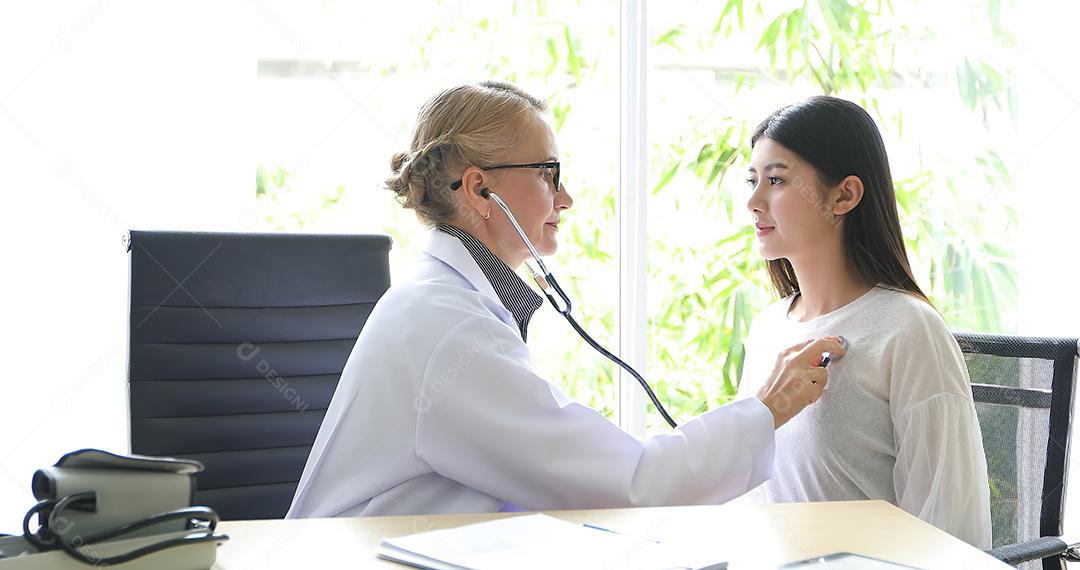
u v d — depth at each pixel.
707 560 0.89
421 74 2.35
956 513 1.32
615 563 0.86
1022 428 1.47
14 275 2.09
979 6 2.57
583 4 2.43
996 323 2.56
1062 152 2.59
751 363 1.67
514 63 2.39
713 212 2.51
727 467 1.24
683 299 2.50
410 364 1.24
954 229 2.56
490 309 1.32
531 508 1.22
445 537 0.93
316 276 1.68
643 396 2.45
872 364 1.40
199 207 2.19
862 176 1.45
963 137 2.57
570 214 2.44
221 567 0.88
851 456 1.42
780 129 1.48
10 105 2.08
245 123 2.23
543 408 1.21
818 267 1.50
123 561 0.79
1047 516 1.42
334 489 1.27
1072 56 2.58
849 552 0.92
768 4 2.52
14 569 0.75
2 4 2.08
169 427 1.57
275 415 1.64
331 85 2.30
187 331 1.59
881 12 2.55
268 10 2.25
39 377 2.11
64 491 0.78
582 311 2.45
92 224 2.13
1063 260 2.57
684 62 2.49
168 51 2.16
